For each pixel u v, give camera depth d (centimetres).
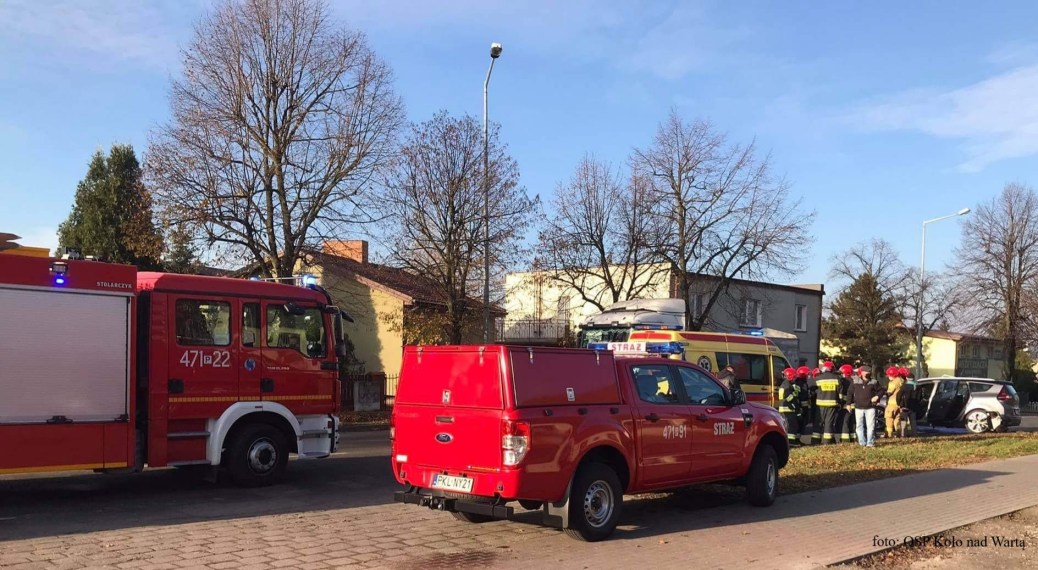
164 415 936
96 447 866
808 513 880
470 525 785
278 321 1048
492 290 2261
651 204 2844
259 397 1017
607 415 740
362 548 681
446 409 713
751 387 1703
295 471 1173
